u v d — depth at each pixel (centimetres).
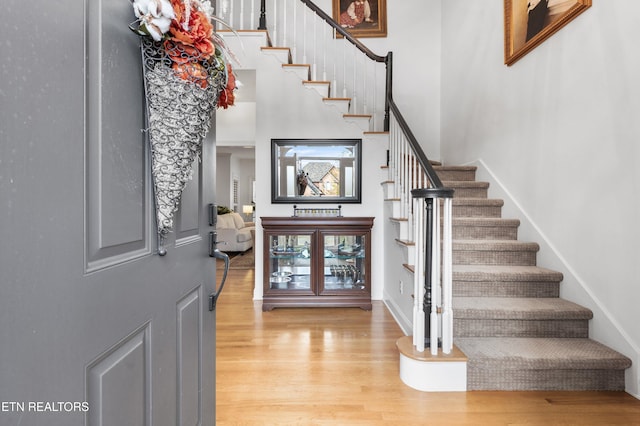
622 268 193
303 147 366
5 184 38
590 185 217
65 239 48
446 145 454
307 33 463
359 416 167
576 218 230
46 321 44
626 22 191
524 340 212
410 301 264
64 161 47
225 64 82
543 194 265
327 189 367
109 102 58
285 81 363
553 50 252
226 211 809
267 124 363
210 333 113
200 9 73
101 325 56
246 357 230
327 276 346
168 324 82
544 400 180
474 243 273
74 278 49
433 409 172
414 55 477
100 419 56
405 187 296
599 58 210
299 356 231
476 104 376
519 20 292
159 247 76
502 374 189
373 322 299
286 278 353
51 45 45
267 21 456
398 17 478
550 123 257
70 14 49
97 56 55
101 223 56
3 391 38
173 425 85
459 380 189
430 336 197
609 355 190
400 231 291
